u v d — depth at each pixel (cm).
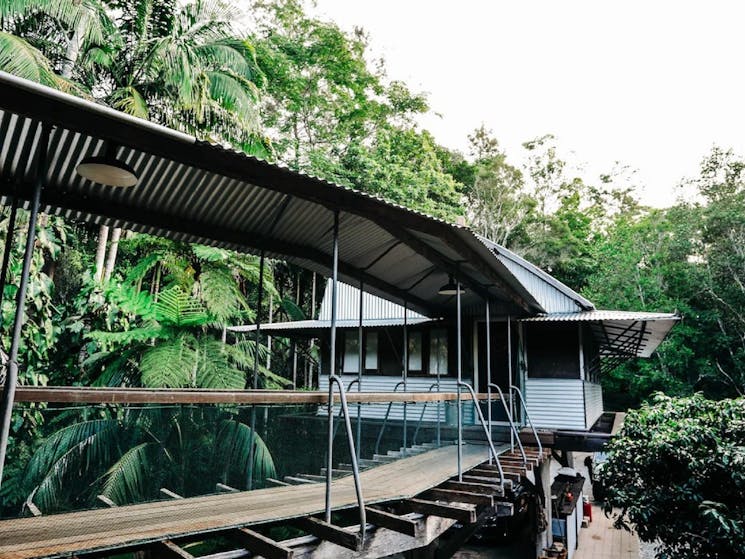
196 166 294
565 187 3538
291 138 1858
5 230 729
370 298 1378
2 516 301
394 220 427
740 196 2458
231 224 457
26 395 263
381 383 1266
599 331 1302
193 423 372
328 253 561
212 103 1073
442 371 1190
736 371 2284
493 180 2967
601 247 3020
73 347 977
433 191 2120
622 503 778
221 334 1276
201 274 1059
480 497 445
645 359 2439
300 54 1941
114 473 328
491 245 1264
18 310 229
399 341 1264
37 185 239
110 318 966
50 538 248
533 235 2962
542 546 987
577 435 997
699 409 812
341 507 354
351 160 1884
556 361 1134
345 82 2025
